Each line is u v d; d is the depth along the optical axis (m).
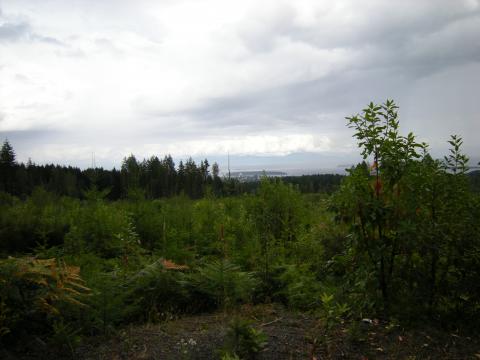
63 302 4.14
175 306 5.15
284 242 8.06
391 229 4.35
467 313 4.27
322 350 3.76
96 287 4.34
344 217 4.48
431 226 4.12
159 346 3.89
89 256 6.23
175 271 5.91
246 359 3.52
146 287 5.25
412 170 4.21
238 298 5.46
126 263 5.92
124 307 4.64
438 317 4.34
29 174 47.22
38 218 9.88
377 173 4.44
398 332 4.06
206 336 4.11
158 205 12.62
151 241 9.20
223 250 7.48
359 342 3.89
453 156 4.28
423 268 4.43
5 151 44.91
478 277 4.12
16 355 3.59
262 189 9.73
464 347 3.75
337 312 4.09
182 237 8.23
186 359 3.59
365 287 4.51
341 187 4.47
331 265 5.20
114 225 8.55
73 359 3.61
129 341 3.99
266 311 5.09
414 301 4.34
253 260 6.61
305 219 9.48
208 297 5.45
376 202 4.27
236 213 11.40
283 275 5.83
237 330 3.64
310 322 4.54
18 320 3.71
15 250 8.66
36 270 3.76
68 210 11.26
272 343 3.89
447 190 4.13
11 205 13.45
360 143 4.43
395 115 4.36
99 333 4.29
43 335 3.97
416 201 4.18
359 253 4.60
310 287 5.56
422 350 3.71
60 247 8.23
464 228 4.07
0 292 3.59
